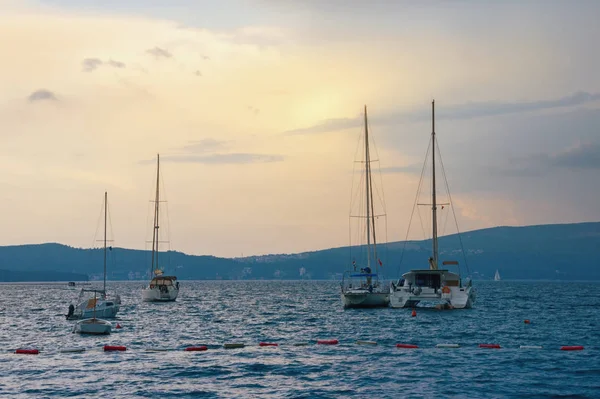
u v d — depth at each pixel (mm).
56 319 79000
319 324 68125
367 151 96125
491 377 36250
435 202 94312
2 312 95375
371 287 88500
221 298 147750
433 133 95375
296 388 33844
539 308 98375
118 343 51781
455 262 84812
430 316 75562
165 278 121062
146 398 31797
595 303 116688
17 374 37375
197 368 39281
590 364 40188
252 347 49000
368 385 34438
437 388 33625
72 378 36281
